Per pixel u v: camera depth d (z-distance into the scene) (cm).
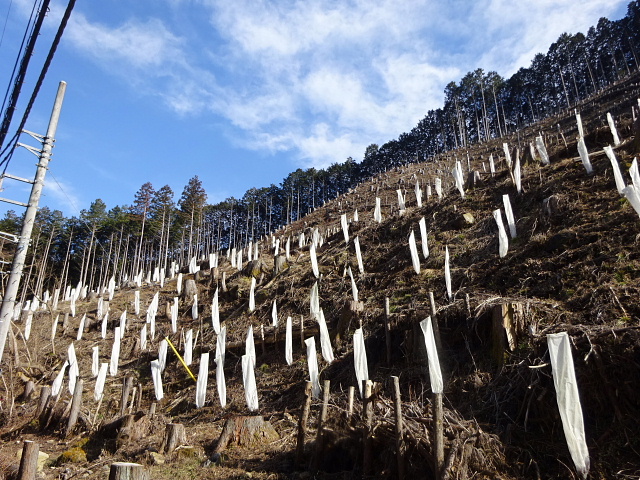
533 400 469
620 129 1103
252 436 607
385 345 746
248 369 660
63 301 2370
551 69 5247
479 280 805
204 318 1365
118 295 2231
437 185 1337
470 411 521
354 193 3741
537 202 983
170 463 568
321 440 492
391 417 478
